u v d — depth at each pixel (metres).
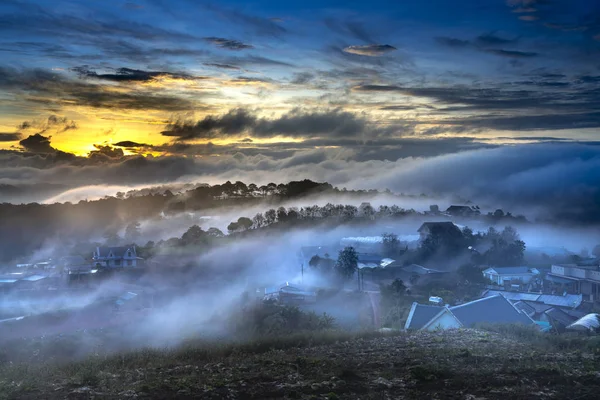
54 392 11.29
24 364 14.67
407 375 12.30
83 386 11.84
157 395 11.02
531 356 14.24
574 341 17.81
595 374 12.20
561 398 10.82
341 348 16.33
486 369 12.67
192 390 11.32
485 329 20.12
